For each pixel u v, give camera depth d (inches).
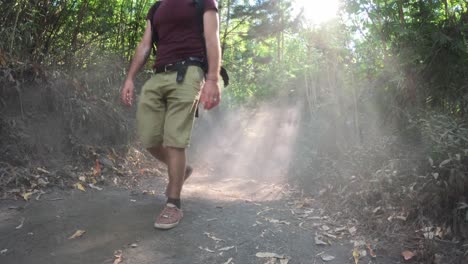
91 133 183.2
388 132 154.9
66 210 126.6
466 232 103.9
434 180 116.3
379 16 155.0
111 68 207.3
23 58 172.9
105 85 202.7
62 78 180.7
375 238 111.8
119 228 115.5
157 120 117.0
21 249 102.1
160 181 173.0
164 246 106.4
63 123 174.6
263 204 144.3
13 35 164.9
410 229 111.8
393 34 153.4
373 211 121.9
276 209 137.8
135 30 228.2
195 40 113.8
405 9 157.3
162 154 124.3
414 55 144.8
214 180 191.8
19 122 161.5
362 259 101.6
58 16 189.3
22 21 175.0
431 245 102.1
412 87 151.3
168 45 114.4
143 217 124.0
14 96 165.6
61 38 196.7
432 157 123.2
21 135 157.8
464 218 106.6
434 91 150.5
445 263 96.7
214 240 110.3
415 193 117.3
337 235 115.7
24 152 155.9
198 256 102.3
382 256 103.1
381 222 116.3
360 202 129.5
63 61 192.7
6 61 164.2
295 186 167.5
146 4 232.2
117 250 103.6
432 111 145.6
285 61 287.3
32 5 176.6
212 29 111.9
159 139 119.2
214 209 134.9
